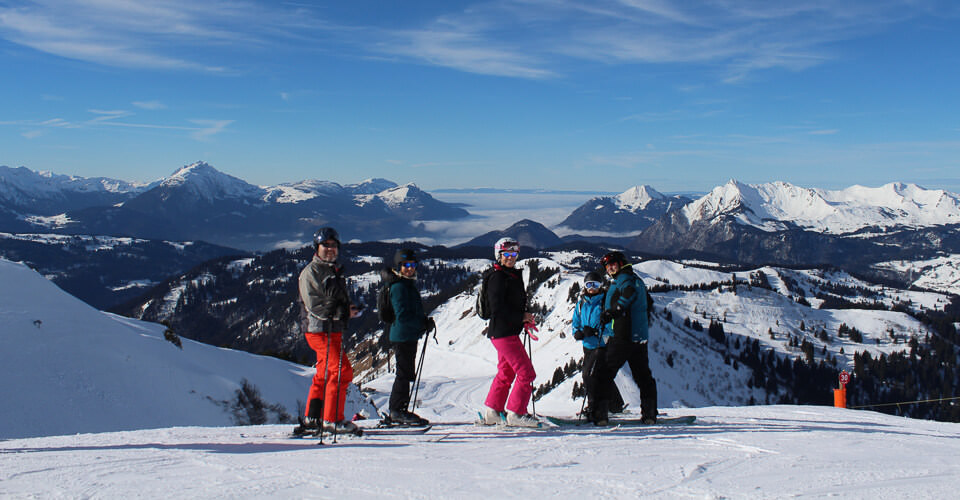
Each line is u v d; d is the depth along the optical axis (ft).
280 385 83.51
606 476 13.55
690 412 35.50
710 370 395.75
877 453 16.93
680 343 430.20
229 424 64.64
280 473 13.96
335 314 21.07
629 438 19.76
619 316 25.20
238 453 17.28
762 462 15.30
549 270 558.97
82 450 18.28
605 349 25.90
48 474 13.89
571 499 11.51
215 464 15.14
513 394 23.44
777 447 17.67
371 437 21.02
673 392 333.42
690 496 11.70
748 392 377.09
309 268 21.27
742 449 17.39
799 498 11.45
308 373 105.09
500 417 24.35
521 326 23.43
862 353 567.59
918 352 559.38
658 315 501.97
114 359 61.31
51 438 23.07
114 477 13.55
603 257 26.02
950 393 476.13
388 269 23.86
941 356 548.72
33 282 66.44
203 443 19.94
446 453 16.78
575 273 540.93
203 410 63.62
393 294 23.29
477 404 299.58
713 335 531.50
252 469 14.44
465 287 654.12
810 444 18.47
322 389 22.12
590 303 26.78
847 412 37.01
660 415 31.50
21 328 58.13
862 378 488.85
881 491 11.94
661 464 14.96
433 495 11.84
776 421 28.35
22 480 13.23
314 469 14.43
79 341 60.80
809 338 609.42
